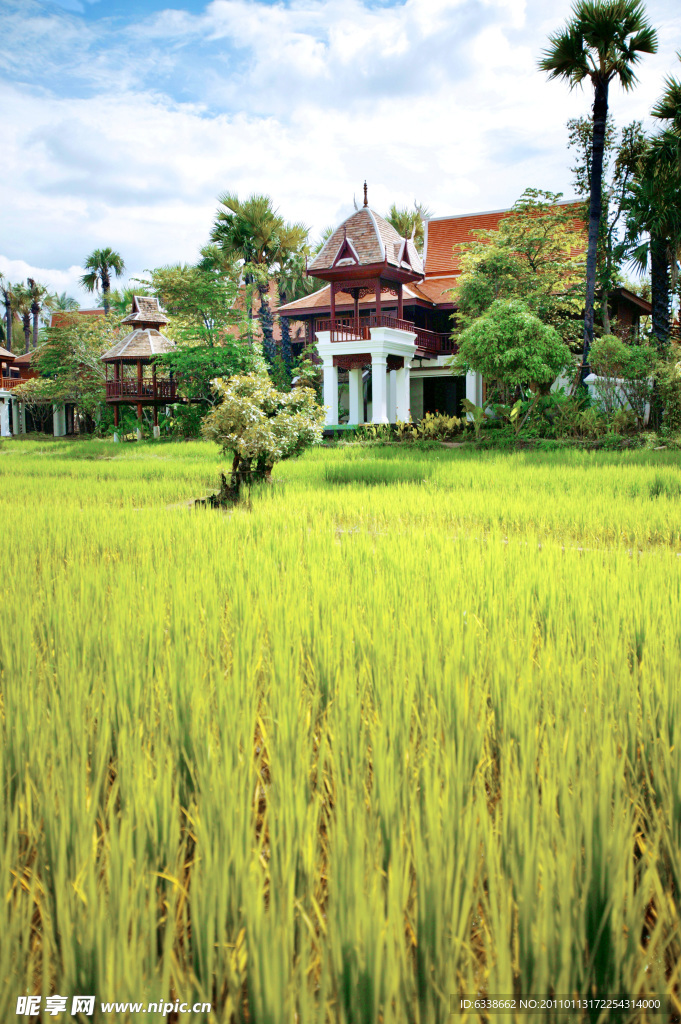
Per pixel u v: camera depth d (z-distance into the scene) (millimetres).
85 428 44938
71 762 2180
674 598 4129
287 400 14039
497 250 27266
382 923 1395
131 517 8789
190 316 35406
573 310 27328
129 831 1746
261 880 1599
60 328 41906
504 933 1344
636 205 23844
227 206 35062
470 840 1726
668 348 22969
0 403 45969
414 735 2477
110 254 53281
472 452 21453
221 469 17719
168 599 4309
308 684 3068
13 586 4668
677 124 22953
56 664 3174
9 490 13133
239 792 1968
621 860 1620
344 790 1968
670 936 1582
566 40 22578
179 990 1439
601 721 2490
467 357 24750
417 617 3781
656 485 11492
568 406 23828
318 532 7340
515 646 3295
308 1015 1271
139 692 2781
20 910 1592
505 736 2443
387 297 33656
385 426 28078
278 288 38250
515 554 5750
